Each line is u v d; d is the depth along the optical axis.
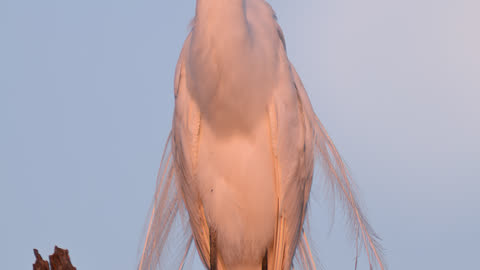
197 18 7.93
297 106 8.51
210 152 8.27
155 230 9.25
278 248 8.46
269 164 8.27
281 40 8.87
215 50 7.86
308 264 9.33
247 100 8.07
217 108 8.12
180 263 9.46
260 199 8.29
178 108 8.38
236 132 8.26
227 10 7.78
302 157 8.53
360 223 9.15
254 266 8.71
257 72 8.04
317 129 9.09
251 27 8.29
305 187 8.89
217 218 8.32
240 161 8.23
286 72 8.37
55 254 6.18
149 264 9.20
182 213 9.38
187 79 8.33
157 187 9.34
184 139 8.27
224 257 8.62
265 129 8.23
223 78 7.95
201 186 8.32
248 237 8.45
